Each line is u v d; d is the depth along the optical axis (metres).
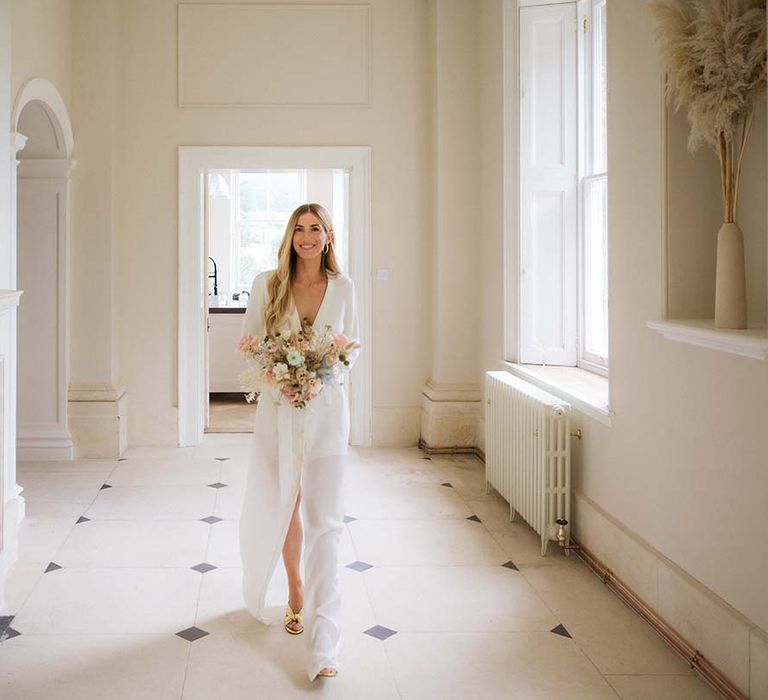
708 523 3.16
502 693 3.00
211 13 7.18
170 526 5.01
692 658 3.18
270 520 3.42
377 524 5.05
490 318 6.64
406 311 7.41
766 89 2.94
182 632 3.51
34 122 6.49
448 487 5.95
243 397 10.43
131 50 7.13
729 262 3.03
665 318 3.50
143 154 7.16
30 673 3.13
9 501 4.34
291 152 7.24
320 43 7.26
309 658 3.09
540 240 5.83
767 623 2.77
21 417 6.76
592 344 5.58
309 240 3.32
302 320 3.36
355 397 7.43
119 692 3.00
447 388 7.07
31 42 5.76
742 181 3.38
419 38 7.32
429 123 7.32
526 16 5.80
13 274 5.04
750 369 2.85
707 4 3.15
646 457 3.71
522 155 5.82
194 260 7.24
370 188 7.32
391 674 3.15
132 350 7.23
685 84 3.07
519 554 4.51
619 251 4.00
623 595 3.86
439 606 3.80
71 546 4.63
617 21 3.99
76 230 6.91
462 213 7.05
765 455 2.77
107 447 6.88
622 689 3.03
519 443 4.89
